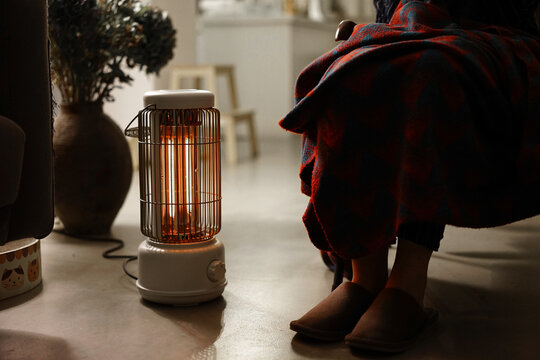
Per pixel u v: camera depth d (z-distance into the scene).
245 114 4.11
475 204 1.21
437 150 1.14
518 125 1.24
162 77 3.96
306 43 5.77
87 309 1.43
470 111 1.18
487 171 1.20
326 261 1.70
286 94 5.39
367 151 1.18
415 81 1.15
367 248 1.20
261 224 2.29
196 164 1.46
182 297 1.43
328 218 1.21
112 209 2.11
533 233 2.13
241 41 5.44
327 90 1.21
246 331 1.30
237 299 1.49
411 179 1.13
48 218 1.27
